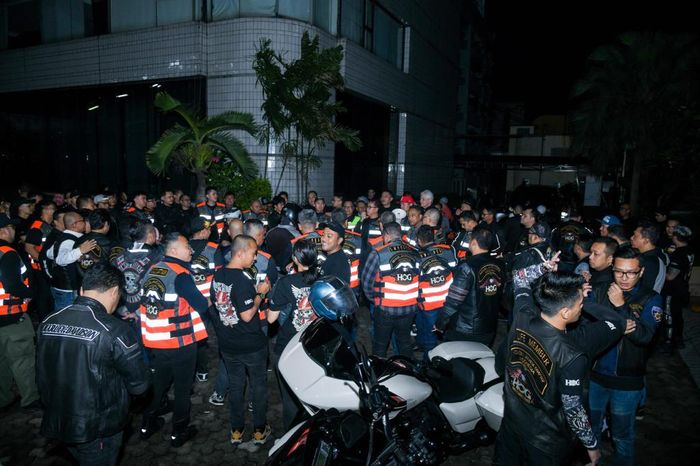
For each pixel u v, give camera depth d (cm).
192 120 1093
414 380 355
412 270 530
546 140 3825
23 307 488
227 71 1212
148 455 428
